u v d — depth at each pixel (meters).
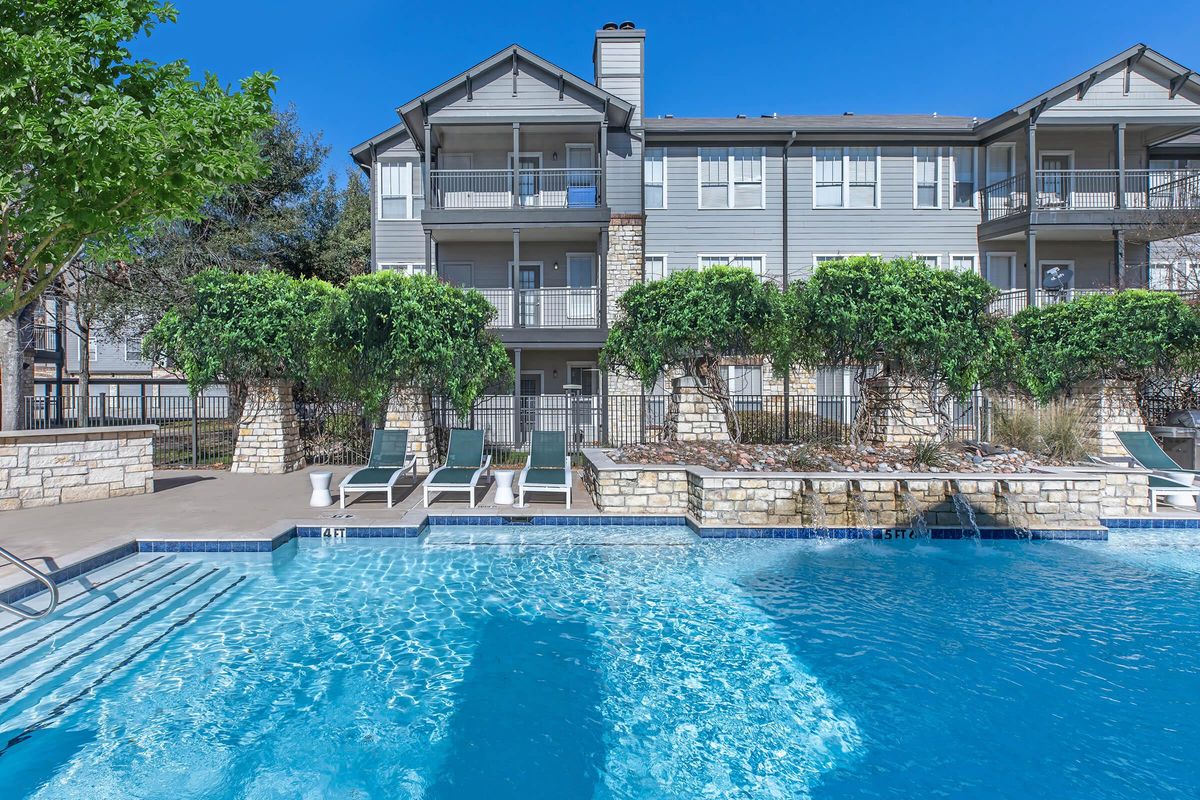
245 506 8.42
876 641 4.81
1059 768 3.25
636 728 3.62
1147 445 9.04
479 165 17.84
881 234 17.62
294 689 4.04
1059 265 17.88
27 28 5.21
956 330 8.83
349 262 23.80
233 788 3.05
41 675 4.14
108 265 15.89
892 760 3.32
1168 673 4.27
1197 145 17.86
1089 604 5.56
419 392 11.55
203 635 4.83
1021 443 10.17
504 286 17.91
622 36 17.48
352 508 8.39
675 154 17.67
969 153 17.70
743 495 7.71
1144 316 10.39
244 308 10.85
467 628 5.03
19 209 5.45
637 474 8.33
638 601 5.64
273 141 22.48
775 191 17.62
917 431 10.05
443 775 3.19
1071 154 17.66
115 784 3.07
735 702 3.91
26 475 8.21
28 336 13.29
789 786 3.11
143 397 13.52
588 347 15.68
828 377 17.02
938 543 7.51
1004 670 4.32
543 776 3.18
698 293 9.59
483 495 9.57
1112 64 16.16
